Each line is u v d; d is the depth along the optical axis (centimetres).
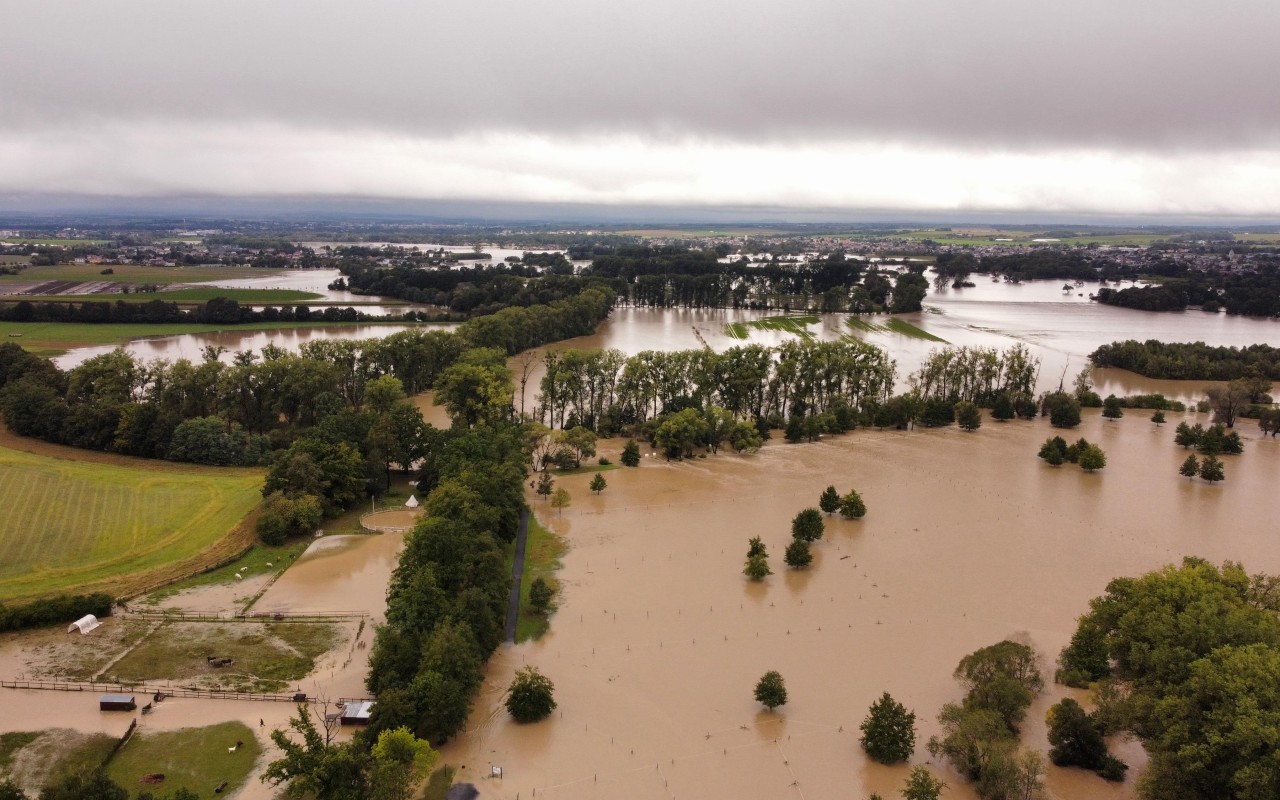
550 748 10656
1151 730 10112
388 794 8819
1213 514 19725
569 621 14075
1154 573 13012
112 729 10644
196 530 17300
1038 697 11906
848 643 13462
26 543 16050
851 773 10288
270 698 11438
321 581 15412
